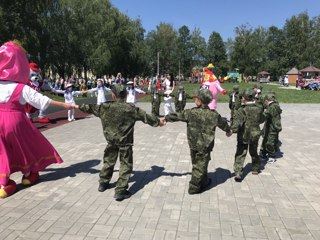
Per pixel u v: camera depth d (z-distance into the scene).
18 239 4.11
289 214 4.88
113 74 57.28
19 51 5.81
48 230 4.34
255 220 4.67
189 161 7.62
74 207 5.05
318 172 6.92
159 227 4.43
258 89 8.66
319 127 12.91
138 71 63.53
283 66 94.00
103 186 5.73
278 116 7.65
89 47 45.97
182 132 11.54
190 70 105.06
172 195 5.56
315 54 89.25
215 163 7.57
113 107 5.39
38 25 34.38
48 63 41.28
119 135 5.38
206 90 5.57
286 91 41.31
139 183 6.12
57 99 27.02
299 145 9.53
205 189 5.86
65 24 42.22
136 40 60.59
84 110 5.60
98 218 4.69
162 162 7.52
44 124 13.71
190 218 4.71
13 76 5.71
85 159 7.73
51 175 6.57
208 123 5.48
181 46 100.06
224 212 4.92
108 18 51.06
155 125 5.56
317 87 43.84
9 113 5.62
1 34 30.86
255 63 87.31
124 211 4.92
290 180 6.39
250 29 83.50
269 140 7.75
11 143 5.68
